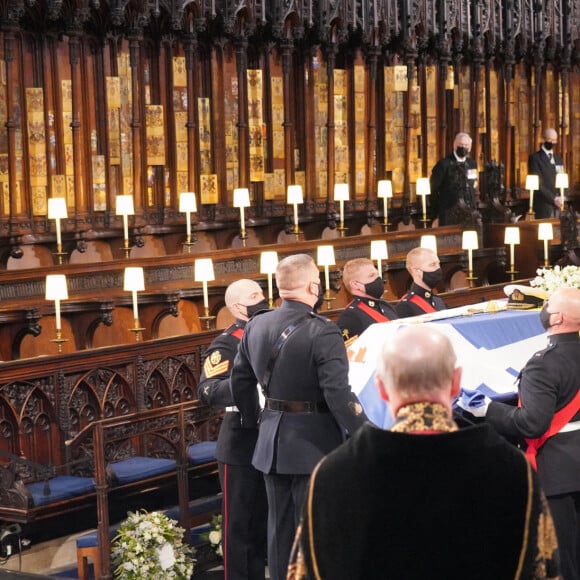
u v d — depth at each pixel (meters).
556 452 4.90
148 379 7.33
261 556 5.76
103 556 5.92
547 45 17.69
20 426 6.65
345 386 4.76
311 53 14.20
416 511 2.60
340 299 12.32
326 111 14.53
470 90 16.42
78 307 9.69
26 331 9.25
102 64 12.00
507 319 5.97
